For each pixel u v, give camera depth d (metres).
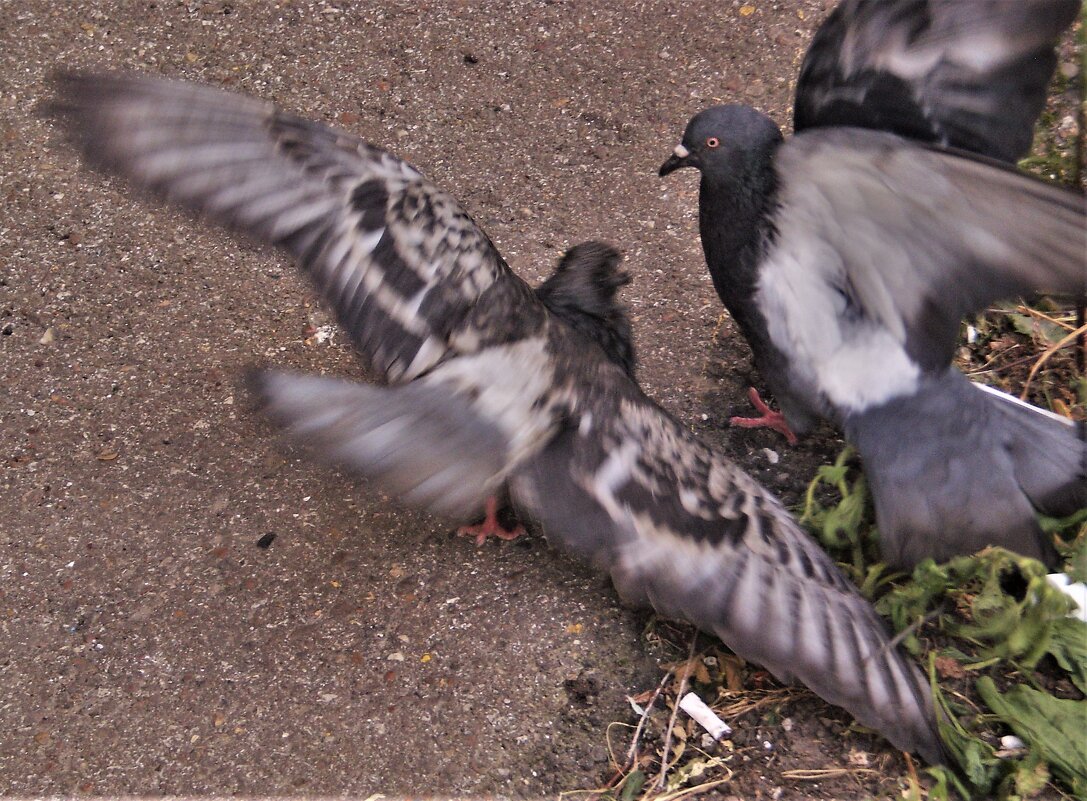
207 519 1.95
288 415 1.73
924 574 1.83
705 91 2.21
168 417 2.00
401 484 1.72
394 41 2.27
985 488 1.83
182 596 1.91
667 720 1.84
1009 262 1.76
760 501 1.79
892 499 1.84
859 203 1.77
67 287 2.08
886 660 1.78
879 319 1.84
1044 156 2.10
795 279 1.85
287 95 2.22
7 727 1.85
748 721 1.83
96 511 1.95
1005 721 1.81
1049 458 1.84
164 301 2.08
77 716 1.86
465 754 1.83
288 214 1.77
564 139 2.18
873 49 1.83
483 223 2.12
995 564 1.81
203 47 2.26
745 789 1.81
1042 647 1.81
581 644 1.87
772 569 1.77
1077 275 1.74
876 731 1.81
